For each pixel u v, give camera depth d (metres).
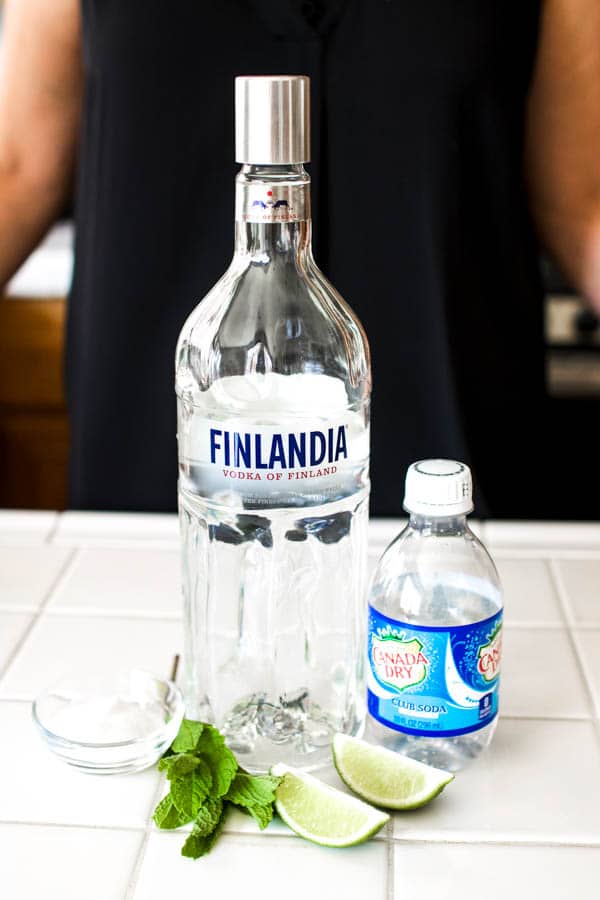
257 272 0.72
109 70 1.15
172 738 0.69
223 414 0.72
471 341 1.21
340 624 0.78
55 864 0.61
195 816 0.63
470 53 1.12
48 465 1.88
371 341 1.19
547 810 0.66
